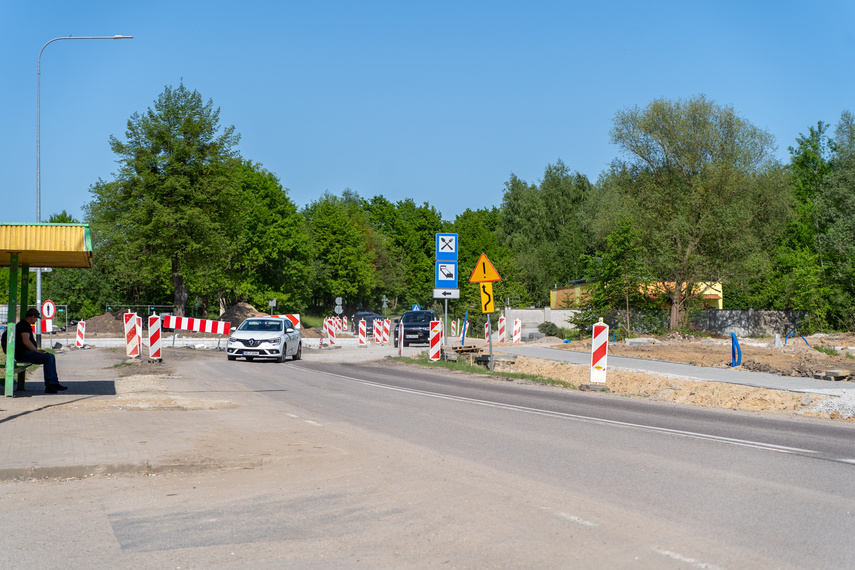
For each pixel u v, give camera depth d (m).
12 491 6.67
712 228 38.97
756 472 7.39
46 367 14.22
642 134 41.47
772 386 15.78
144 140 47.94
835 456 8.28
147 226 46.12
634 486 6.75
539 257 71.31
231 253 57.56
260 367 22.80
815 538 5.13
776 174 40.12
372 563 4.64
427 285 99.38
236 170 51.00
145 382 16.80
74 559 4.73
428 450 8.62
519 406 13.24
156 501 6.29
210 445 8.66
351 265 85.00
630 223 38.66
